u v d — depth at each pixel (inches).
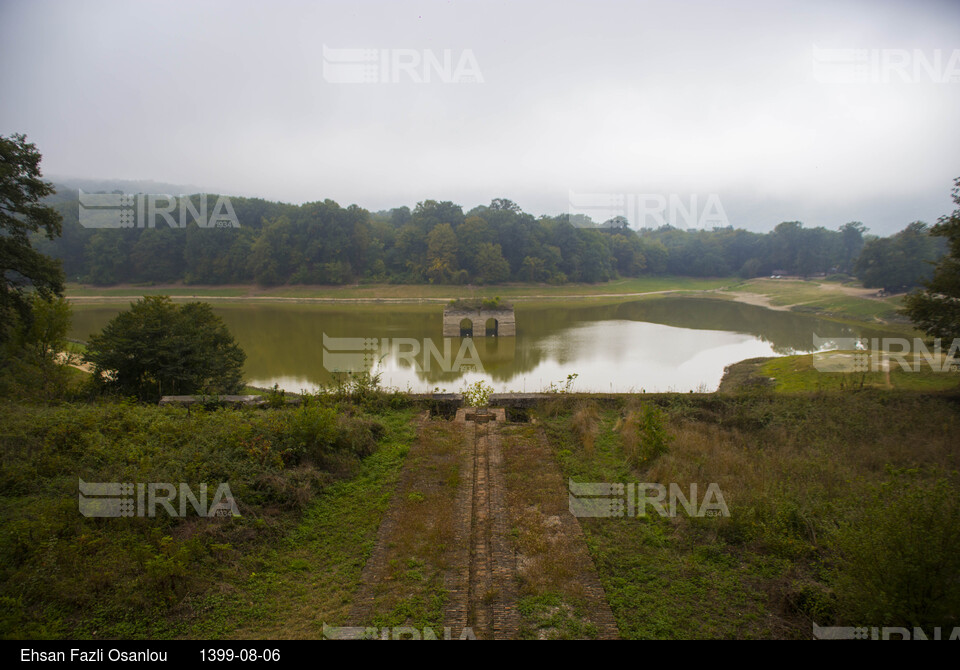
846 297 2516.0
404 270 3624.5
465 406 587.8
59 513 295.4
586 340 1769.2
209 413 476.4
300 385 1103.6
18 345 824.3
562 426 519.5
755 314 2539.4
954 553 217.2
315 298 2942.9
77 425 411.2
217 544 285.3
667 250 4362.7
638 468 412.8
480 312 1840.6
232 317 2325.3
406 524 323.0
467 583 269.4
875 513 249.0
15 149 685.3
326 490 363.9
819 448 447.5
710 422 534.9
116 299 2842.0
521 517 333.4
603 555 293.0
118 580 254.5
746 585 270.1
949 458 422.9
